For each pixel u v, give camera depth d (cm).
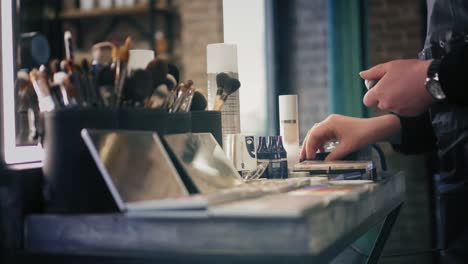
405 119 170
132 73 98
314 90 498
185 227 77
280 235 72
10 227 86
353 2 454
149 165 91
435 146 178
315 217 74
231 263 74
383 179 124
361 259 188
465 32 151
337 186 107
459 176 156
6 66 103
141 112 98
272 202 78
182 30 649
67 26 644
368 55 463
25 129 107
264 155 136
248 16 414
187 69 646
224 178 107
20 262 86
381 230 147
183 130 114
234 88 137
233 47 154
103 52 107
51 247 85
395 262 230
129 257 80
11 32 104
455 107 155
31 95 108
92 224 82
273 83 484
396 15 517
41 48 110
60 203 89
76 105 94
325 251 77
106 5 642
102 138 86
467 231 155
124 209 81
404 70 136
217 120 132
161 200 80
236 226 74
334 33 459
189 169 101
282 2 499
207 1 643
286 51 500
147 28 654
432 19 161
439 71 130
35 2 118
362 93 452
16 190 87
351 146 162
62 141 90
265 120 469
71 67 95
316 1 494
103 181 90
